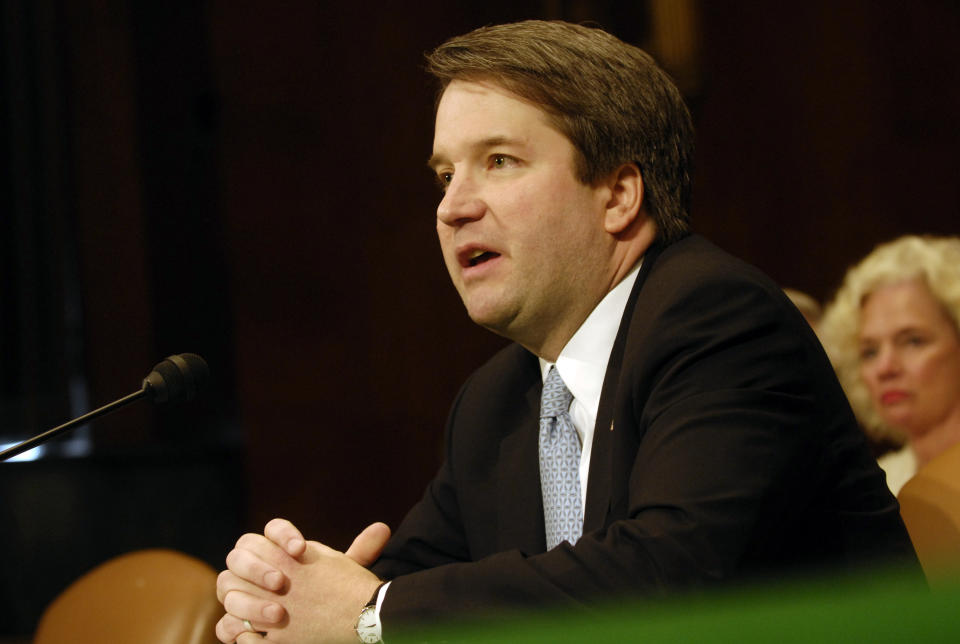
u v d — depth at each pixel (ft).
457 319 54.24
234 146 52.90
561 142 16.10
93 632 21.07
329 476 53.11
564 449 17.03
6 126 51.34
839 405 15.31
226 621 14.82
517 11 52.26
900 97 51.98
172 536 49.47
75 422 14.93
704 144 52.80
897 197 51.88
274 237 53.21
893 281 28.12
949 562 16.65
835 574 14.99
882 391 28.27
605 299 16.71
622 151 16.30
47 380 50.90
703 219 52.90
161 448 50.21
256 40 53.16
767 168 52.75
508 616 12.35
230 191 52.85
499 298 16.29
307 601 13.78
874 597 3.78
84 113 52.39
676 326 14.65
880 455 28.66
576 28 16.62
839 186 52.29
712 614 3.96
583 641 3.94
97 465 48.62
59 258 51.60
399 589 13.33
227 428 53.67
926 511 17.15
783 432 13.67
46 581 47.44
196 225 53.78
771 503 13.19
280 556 14.15
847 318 28.94
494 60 16.10
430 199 54.19
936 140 51.78
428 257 54.19
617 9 48.34
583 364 16.75
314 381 53.31
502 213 16.06
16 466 47.73
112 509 48.57
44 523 47.75
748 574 13.33
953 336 27.66
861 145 52.16
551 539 16.99
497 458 18.38
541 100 15.96
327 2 53.78
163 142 53.31
